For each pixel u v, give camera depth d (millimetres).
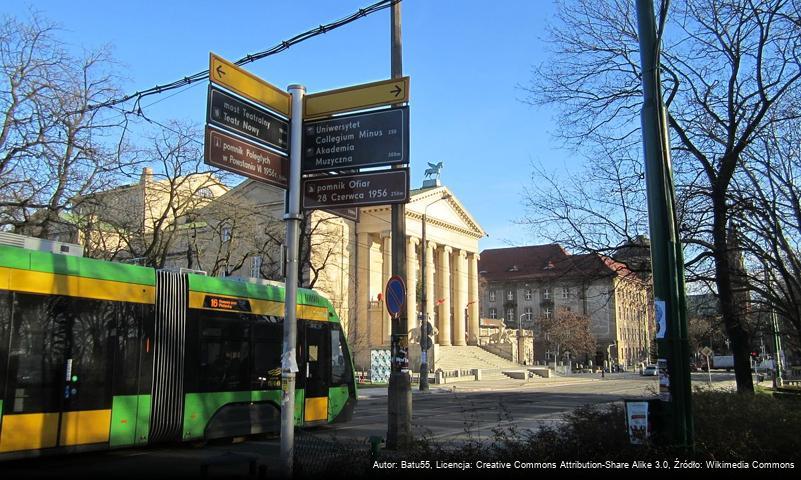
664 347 7246
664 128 7812
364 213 69625
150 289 11414
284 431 7727
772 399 13430
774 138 12453
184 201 31125
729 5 13500
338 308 55719
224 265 35219
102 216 26375
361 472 6879
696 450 6914
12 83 19375
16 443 9156
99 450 10297
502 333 81438
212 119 7809
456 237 81188
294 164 8750
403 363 11500
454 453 7449
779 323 16438
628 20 16266
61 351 9875
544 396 33250
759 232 12711
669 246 7430
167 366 11430
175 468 9906
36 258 9828
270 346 13680
